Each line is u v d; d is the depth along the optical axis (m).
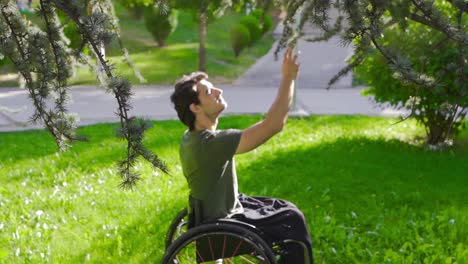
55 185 6.81
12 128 10.78
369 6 2.93
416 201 6.16
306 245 3.32
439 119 8.65
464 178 7.09
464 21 4.69
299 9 3.75
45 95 2.96
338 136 9.38
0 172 7.52
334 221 5.25
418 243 4.75
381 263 4.38
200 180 3.29
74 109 12.42
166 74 17.30
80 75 16.30
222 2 5.53
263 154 8.08
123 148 8.59
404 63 2.89
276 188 6.45
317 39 3.57
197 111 3.37
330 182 6.82
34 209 5.86
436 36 6.98
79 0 2.90
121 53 3.58
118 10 27.48
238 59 20.30
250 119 11.04
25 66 2.99
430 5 2.98
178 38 23.69
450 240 4.93
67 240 5.01
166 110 12.46
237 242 3.22
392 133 9.84
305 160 7.82
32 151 8.82
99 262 4.50
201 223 3.32
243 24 21.39
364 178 7.00
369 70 8.62
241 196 3.67
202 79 3.51
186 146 3.34
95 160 7.92
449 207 5.93
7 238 4.98
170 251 3.23
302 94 14.16
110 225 5.33
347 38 2.92
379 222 5.38
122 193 6.25
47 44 3.07
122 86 2.69
